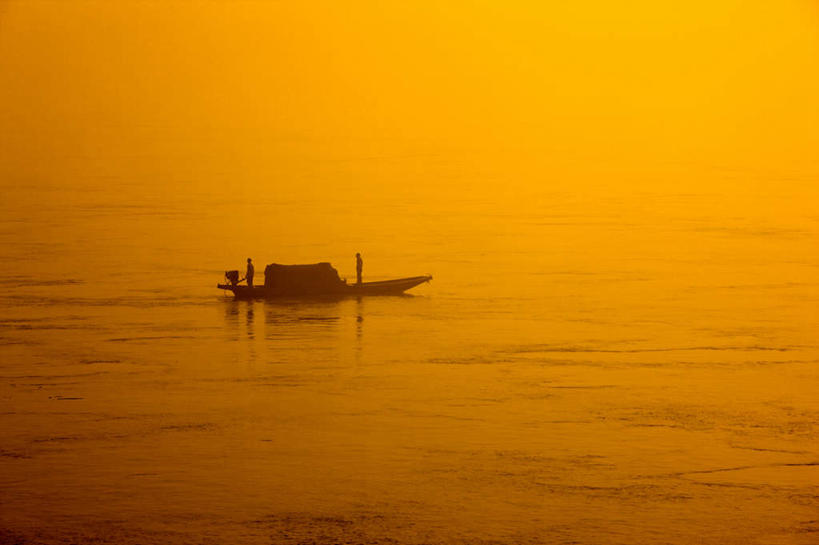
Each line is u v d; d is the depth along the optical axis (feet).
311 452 358.43
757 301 596.29
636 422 386.73
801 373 448.24
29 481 336.90
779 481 336.29
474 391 422.41
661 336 512.22
